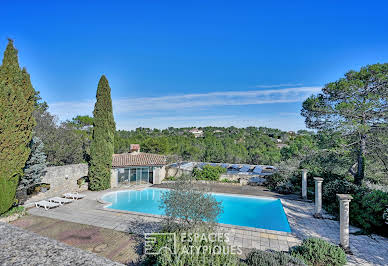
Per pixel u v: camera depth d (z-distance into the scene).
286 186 18.42
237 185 21.34
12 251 2.36
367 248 9.27
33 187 15.25
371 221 10.76
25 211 13.01
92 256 2.38
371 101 14.25
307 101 16.97
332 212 13.48
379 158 16.41
